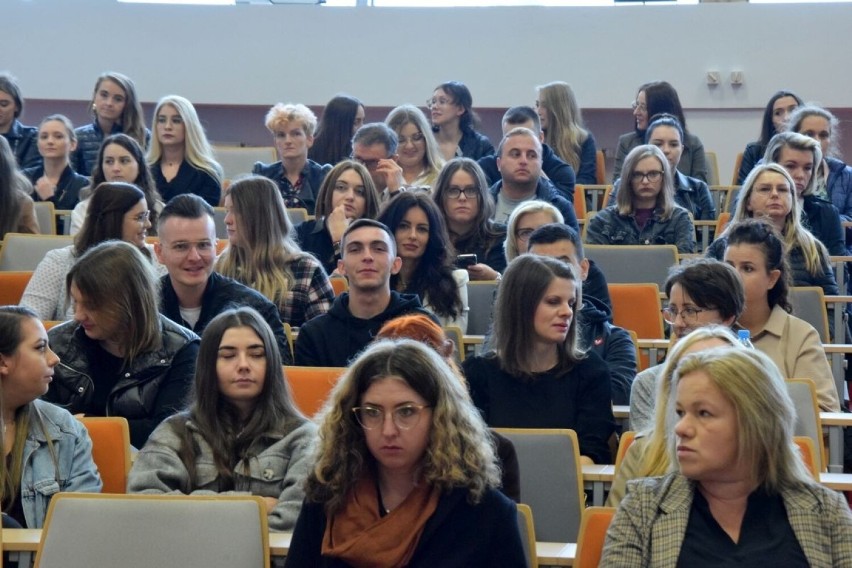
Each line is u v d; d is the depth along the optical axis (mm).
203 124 10758
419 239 5164
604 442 4004
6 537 3209
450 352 3482
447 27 10398
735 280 3924
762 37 10086
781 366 4348
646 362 4879
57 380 4148
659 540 2715
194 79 10500
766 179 5719
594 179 8789
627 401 4441
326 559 2740
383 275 4566
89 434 3684
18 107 8320
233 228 5277
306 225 6203
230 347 3574
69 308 5223
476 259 5758
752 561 2639
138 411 4117
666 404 3133
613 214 6844
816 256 5719
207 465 3516
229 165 8883
